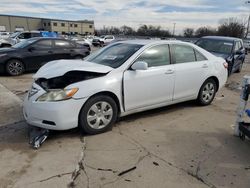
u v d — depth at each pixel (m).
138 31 74.69
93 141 3.80
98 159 3.29
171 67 4.79
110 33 85.62
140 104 4.46
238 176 3.04
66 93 3.64
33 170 3.02
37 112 3.65
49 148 3.56
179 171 3.09
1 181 2.80
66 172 2.99
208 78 5.55
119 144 3.73
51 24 89.12
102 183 2.81
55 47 10.01
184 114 5.14
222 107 5.74
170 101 4.94
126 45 4.81
